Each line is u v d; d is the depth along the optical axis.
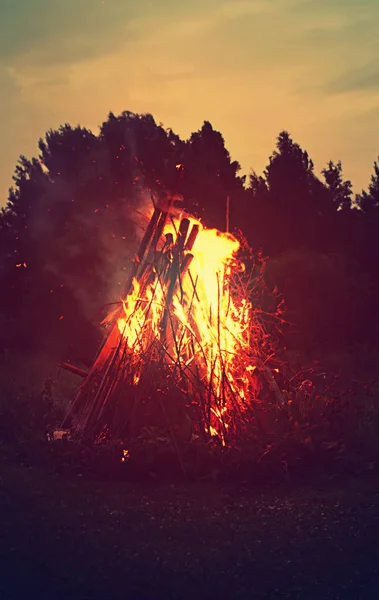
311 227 26.34
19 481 7.34
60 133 29.02
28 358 19.86
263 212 26.23
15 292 26.95
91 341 23.64
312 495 6.84
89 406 8.57
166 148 27.34
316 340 21.59
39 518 6.16
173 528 5.86
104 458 7.57
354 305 22.12
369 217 29.34
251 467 7.39
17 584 4.77
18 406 9.40
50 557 5.23
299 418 8.20
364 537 5.59
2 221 27.88
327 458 7.66
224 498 6.76
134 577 4.85
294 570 4.95
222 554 5.25
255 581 4.78
